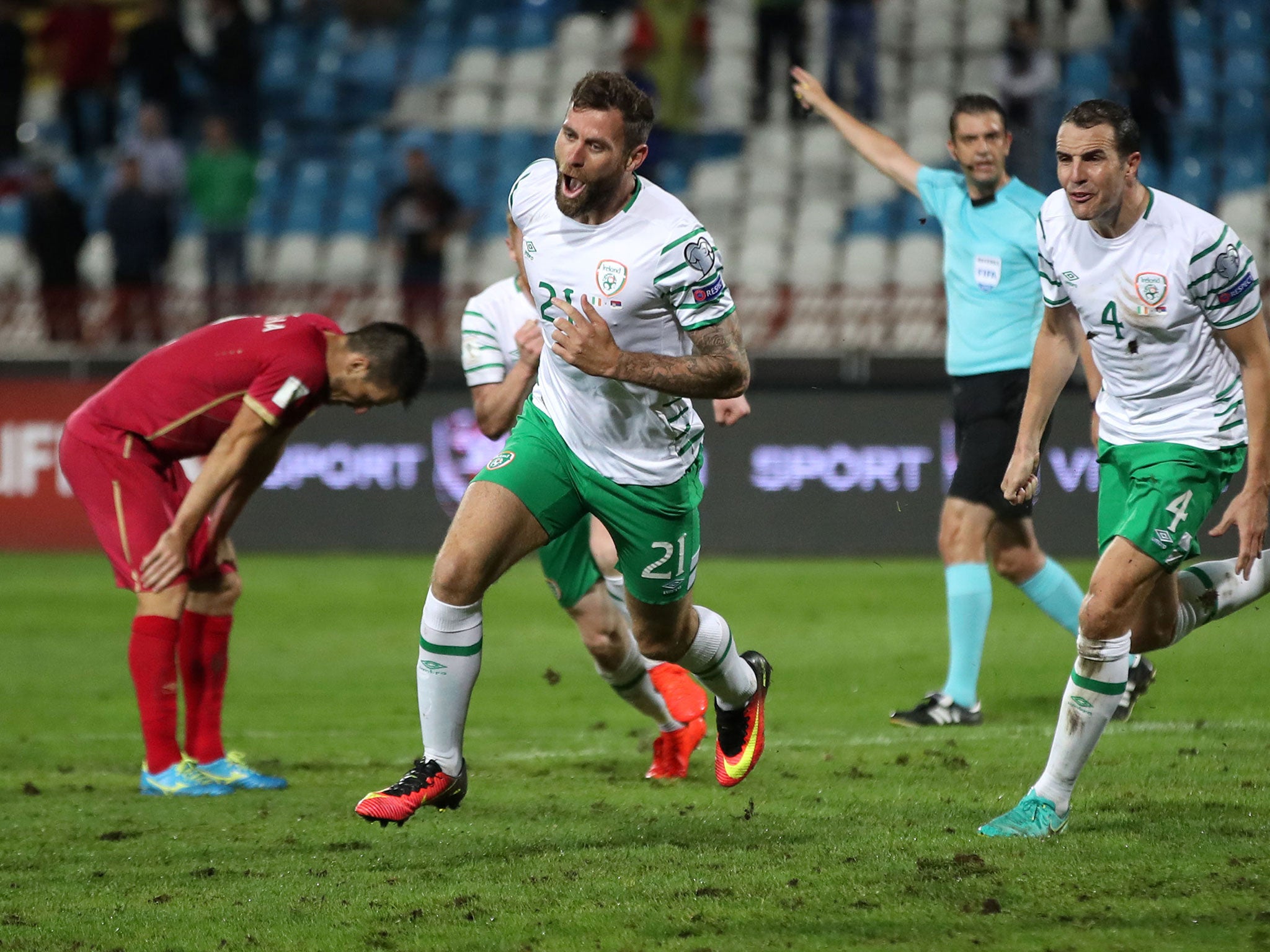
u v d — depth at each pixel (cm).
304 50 6756
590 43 6775
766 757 2012
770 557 4434
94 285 5706
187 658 1928
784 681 2720
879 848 1451
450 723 1520
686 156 6150
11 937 1239
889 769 1905
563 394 1518
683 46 6103
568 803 1752
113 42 6297
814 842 1498
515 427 1572
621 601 2030
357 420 4622
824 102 2617
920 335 4791
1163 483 1627
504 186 6181
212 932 1245
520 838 1571
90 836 1633
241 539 4684
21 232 6041
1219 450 1653
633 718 2448
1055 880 1309
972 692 2294
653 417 1492
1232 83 5962
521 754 2123
